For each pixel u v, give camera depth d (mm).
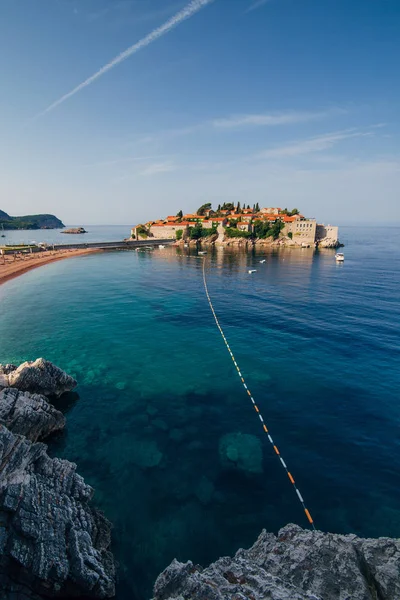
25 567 11156
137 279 82750
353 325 43875
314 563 11297
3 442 13336
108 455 19688
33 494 12805
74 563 11828
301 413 24000
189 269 101062
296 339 39000
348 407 24672
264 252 154750
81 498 15211
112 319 47844
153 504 16203
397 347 35969
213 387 27969
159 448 20312
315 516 15445
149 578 12844
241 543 14180
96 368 31688
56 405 25125
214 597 9617
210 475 18062
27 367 24297
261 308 53781
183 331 42438
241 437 21344
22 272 89688
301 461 19094
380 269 99000
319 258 129750
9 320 47000
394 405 24875
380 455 19547
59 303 57438
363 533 14508
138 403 25516
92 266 106938
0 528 11406
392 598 9734
